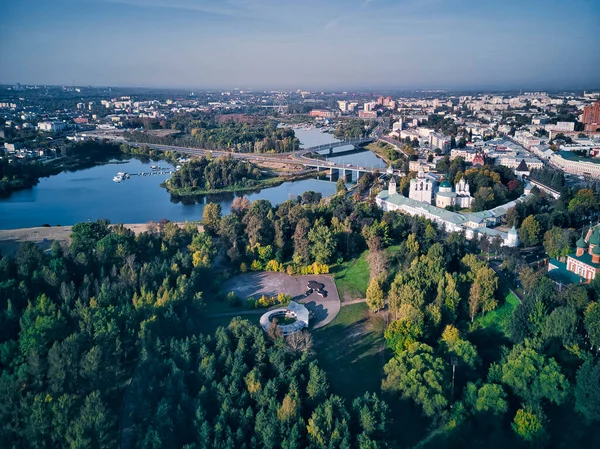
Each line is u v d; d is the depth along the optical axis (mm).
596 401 153875
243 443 145250
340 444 142000
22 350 174625
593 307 186500
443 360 181500
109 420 150250
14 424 147625
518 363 170000
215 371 170250
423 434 160625
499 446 153125
